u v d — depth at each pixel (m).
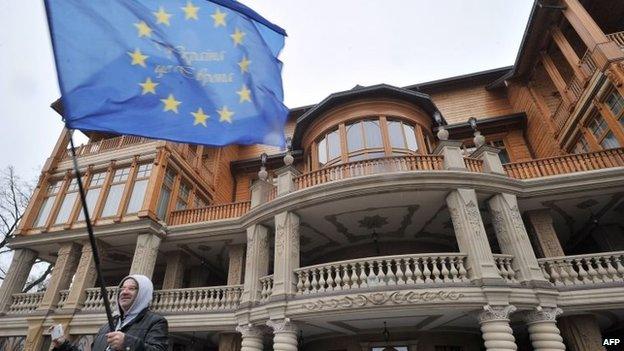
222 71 6.02
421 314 11.30
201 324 13.88
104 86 4.84
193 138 5.39
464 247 11.48
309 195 12.98
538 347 10.40
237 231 15.68
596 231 15.05
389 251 15.94
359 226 14.83
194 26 6.01
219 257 18.52
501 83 20.48
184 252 17.75
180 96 5.48
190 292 14.98
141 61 5.28
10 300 16.45
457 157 13.11
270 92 6.50
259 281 13.27
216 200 21.05
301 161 20.78
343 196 12.60
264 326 12.62
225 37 6.25
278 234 13.14
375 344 14.00
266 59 6.64
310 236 15.59
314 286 11.70
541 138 17.95
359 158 15.05
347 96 16.27
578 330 11.33
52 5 4.68
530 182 13.05
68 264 16.42
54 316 14.91
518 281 11.16
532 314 10.83
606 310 11.46
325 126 16.78
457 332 14.20
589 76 14.27
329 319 11.79
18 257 17.38
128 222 15.83
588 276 11.40
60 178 19.05
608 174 12.62
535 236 13.56
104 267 20.31
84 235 16.42
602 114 13.85
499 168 13.30
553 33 16.69
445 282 10.75
